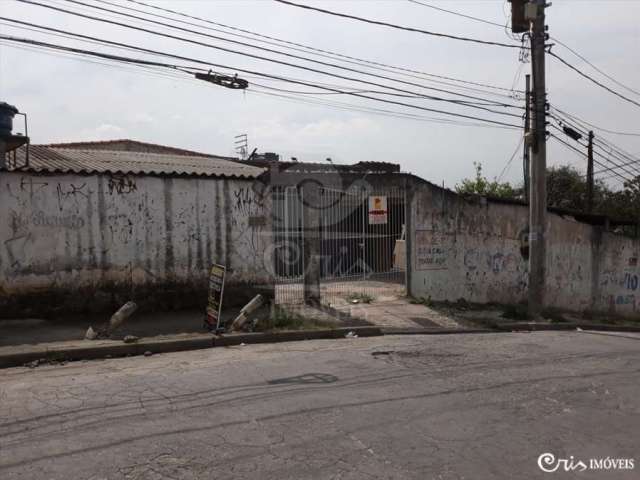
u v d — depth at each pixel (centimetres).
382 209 1427
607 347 1012
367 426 520
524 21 1355
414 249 1436
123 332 915
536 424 544
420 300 1409
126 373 707
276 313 1107
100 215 1020
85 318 990
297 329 1011
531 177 1398
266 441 477
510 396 638
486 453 467
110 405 568
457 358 846
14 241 952
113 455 441
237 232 1156
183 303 1103
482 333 1170
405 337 1053
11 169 945
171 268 1090
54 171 977
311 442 477
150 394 608
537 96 1372
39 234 970
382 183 1466
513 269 1642
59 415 535
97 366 752
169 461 432
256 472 416
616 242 1956
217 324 944
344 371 734
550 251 1759
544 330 1301
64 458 434
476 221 1552
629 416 579
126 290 1048
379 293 1434
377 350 891
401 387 661
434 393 638
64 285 993
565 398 638
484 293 1575
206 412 550
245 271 1169
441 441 490
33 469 414
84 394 606
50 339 849
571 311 1791
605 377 751
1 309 946
